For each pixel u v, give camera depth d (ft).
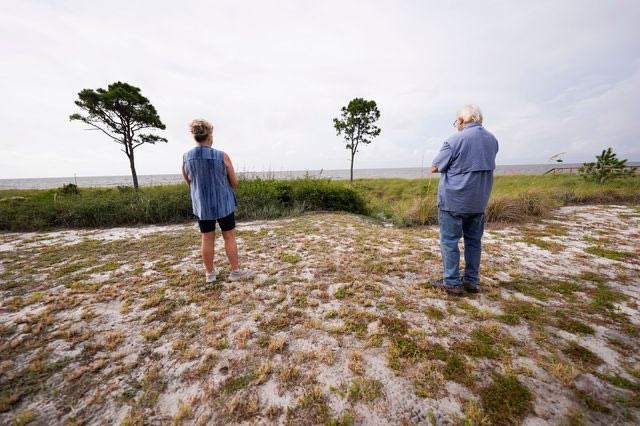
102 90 68.90
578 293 8.75
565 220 19.06
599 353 5.93
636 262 11.25
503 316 7.38
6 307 8.14
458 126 8.63
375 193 50.47
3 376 5.50
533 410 4.55
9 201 26.40
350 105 69.82
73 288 9.36
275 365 5.74
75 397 5.04
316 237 15.48
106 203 22.34
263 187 25.96
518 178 58.34
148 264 11.65
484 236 15.64
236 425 4.44
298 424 4.42
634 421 4.30
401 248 13.52
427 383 5.17
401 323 7.11
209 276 9.68
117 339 6.60
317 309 7.90
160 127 77.20
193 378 5.44
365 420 4.46
